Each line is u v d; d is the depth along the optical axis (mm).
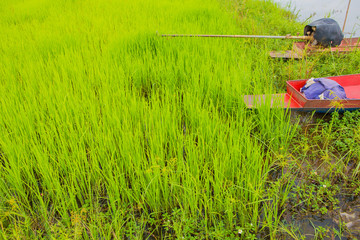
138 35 6992
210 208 3242
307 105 4645
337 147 4180
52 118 4492
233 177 3541
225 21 8547
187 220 3176
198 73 5461
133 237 3041
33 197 3639
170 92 5234
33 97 4801
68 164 3709
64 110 4562
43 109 4801
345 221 3160
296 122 4738
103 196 3686
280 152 4129
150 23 8062
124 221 3242
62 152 3873
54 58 6641
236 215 3332
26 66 5973
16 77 5832
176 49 6531
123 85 5344
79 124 4391
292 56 6199
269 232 3127
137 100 5098
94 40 7219
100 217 3271
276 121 4535
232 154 3594
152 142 3863
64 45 7082
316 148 4199
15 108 4730
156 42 6820
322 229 3033
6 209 3395
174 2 10625
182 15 8805
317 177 3666
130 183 3803
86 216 3348
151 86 5914
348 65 6074
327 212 3295
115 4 10758
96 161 3658
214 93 5164
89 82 5379
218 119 4316
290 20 9875
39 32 7996
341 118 4805
